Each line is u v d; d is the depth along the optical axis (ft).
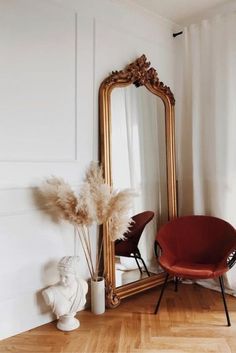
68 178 7.82
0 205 6.69
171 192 10.11
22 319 7.04
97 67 8.37
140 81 9.12
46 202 7.33
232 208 9.07
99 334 6.95
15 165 6.90
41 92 7.29
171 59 10.48
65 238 7.80
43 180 7.35
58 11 7.57
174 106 10.33
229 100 9.03
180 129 10.41
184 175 10.48
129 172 8.98
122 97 8.86
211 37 9.39
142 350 6.36
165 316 7.78
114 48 8.76
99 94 8.36
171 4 8.93
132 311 8.05
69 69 7.80
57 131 7.60
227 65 9.02
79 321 7.52
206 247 8.86
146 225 9.46
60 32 7.61
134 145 9.15
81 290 7.39
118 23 8.84
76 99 7.94
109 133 8.40
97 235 8.41
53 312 7.30
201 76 9.68
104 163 8.29
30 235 7.18
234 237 8.31
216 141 9.27
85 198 7.20
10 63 6.77
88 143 8.23
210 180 9.55
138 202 9.23
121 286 8.58
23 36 6.97
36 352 6.29
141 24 9.47
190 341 6.68
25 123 7.04
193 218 9.25
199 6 9.04
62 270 7.20
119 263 8.64
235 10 8.88
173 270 7.71
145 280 9.15
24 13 6.98
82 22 8.04
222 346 6.50
